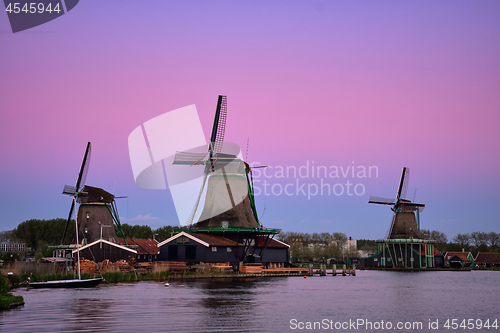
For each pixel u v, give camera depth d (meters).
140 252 81.12
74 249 79.88
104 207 84.00
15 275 57.94
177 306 39.94
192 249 79.25
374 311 40.50
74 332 29.97
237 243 83.25
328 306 42.62
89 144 84.81
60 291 50.81
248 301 43.94
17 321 33.16
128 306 39.84
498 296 53.12
